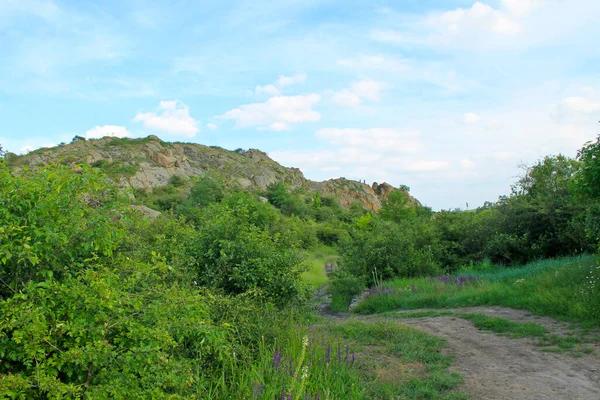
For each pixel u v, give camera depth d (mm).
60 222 4230
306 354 6141
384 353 7445
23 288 3822
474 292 12812
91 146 110125
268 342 6332
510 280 13891
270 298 8016
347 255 19562
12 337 3428
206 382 4863
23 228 4082
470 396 5672
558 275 11930
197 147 144750
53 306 3803
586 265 12219
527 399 5535
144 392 3746
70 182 4320
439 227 22312
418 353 7414
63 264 4426
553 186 18516
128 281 4641
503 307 11320
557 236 17344
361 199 150125
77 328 3674
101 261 4918
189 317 4785
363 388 5594
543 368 6625
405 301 13547
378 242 19094
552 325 8969
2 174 4297
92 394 3502
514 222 19000
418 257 18797
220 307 6367
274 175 136000
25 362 3441
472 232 20781
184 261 8414
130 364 3799
